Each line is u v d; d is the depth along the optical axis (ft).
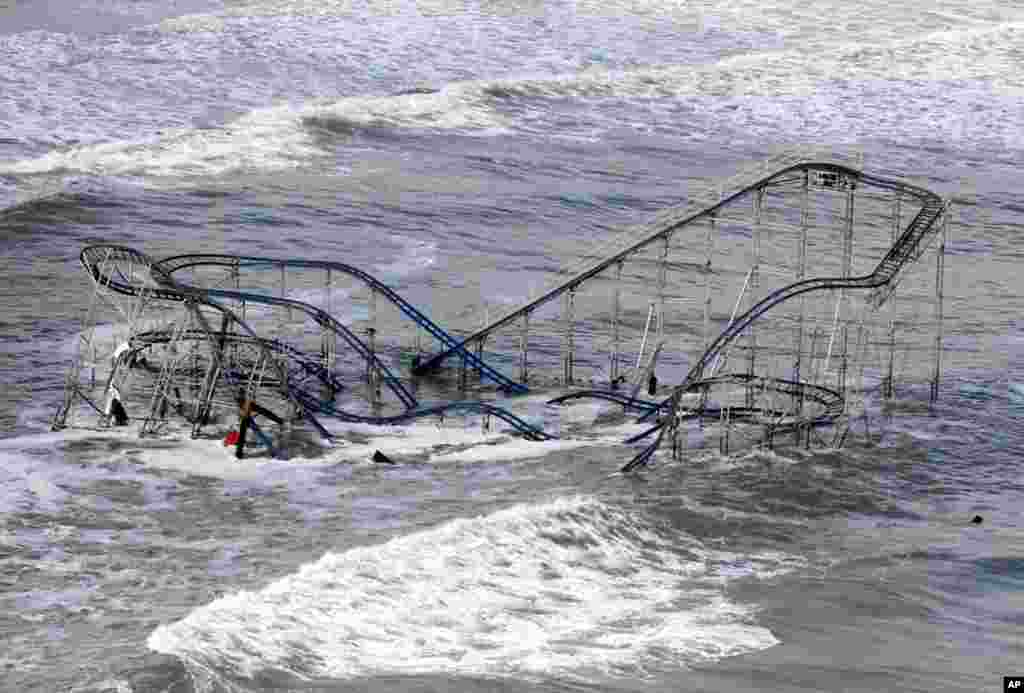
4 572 174.91
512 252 361.92
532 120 502.38
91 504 199.62
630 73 568.41
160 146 422.82
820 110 535.19
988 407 264.93
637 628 164.04
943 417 257.55
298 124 459.32
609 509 199.41
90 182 383.65
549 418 250.98
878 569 187.62
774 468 225.35
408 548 180.04
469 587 171.73
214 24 592.19
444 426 244.42
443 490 211.41
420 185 414.62
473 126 487.61
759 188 265.75
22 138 424.05
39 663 148.15
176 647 150.00
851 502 214.07
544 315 315.78
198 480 211.61
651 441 238.07
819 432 244.83
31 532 188.34
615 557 185.88
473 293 326.24
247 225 362.12
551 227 387.14
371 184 410.93
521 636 159.63
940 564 190.60
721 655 157.89
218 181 398.21
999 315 334.65
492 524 189.06
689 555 189.16
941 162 482.28
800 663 157.38
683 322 317.01
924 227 264.72
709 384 236.02
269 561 181.57
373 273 333.62
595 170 449.06
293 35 582.76
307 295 315.99
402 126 477.77
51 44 543.39
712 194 427.33
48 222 347.56
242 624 156.25
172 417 238.27
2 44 537.24
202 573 177.17
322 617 160.04
